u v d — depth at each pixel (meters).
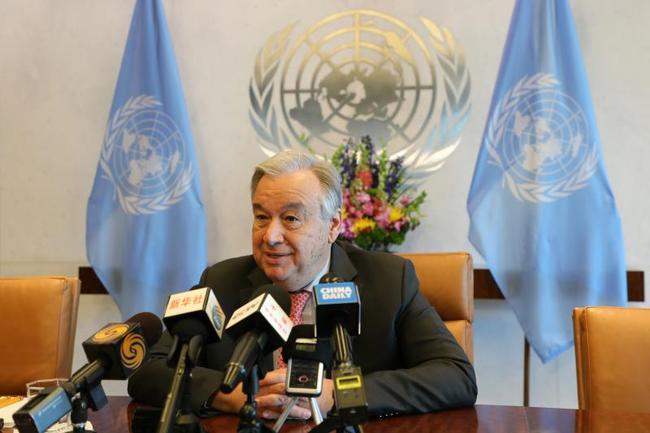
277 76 3.54
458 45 3.41
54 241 3.68
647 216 3.23
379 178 3.17
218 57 3.58
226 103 3.57
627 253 3.25
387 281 1.81
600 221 2.97
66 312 1.94
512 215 3.03
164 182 3.30
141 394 1.58
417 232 3.41
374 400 1.42
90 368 0.95
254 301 0.92
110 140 3.32
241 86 3.57
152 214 3.28
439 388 1.49
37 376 1.87
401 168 3.38
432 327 1.73
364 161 3.21
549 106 3.03
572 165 3.00
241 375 0.83
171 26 3.60
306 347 0.95
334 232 1.75
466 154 3.39
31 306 1.90
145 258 3.27
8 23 3.70
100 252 3.30
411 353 1.72
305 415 1.36
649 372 1.58
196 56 3.59
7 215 3.72
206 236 3.39
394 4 3.47
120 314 3.33
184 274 3.25
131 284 3.28
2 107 3.70
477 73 3.39
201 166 3.58
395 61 3.46
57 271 3.67
